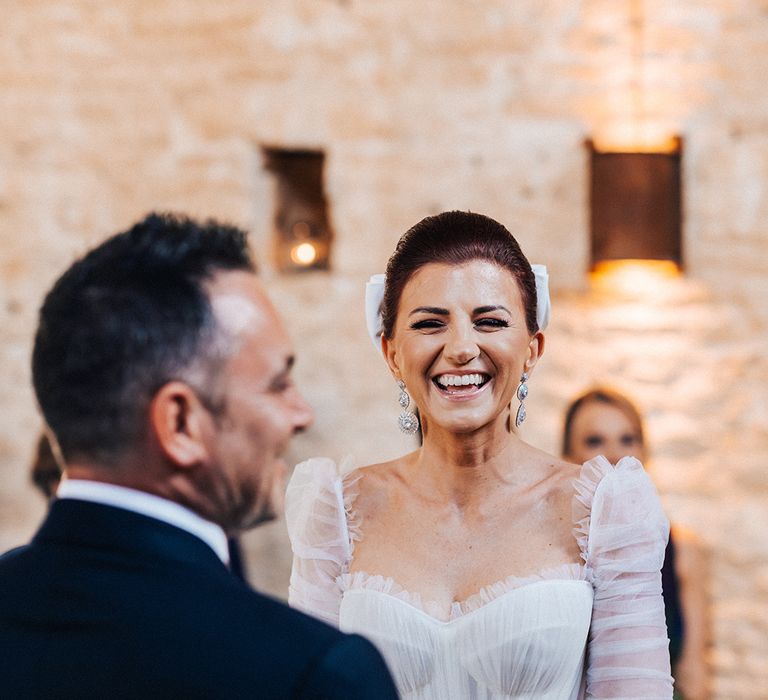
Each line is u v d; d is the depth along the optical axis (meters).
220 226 1.34
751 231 4.32
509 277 1.95
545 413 4.35
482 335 1.93
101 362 1.25
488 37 4.43
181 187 4.57
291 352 1.34
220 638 1.21
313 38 4.51
